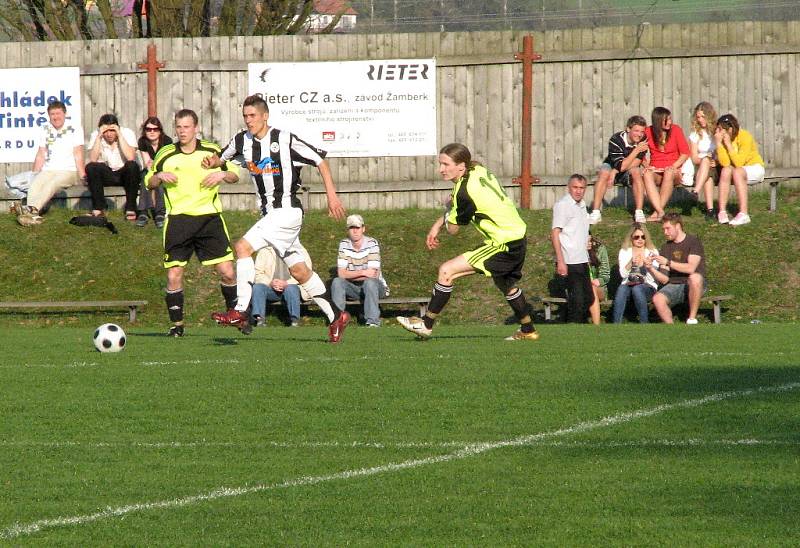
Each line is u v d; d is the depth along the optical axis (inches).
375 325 1984.5
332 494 664.4
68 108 2564.0
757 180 2316.7
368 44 2529.5
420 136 2518.5
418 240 2332.7
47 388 1042.7
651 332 1520.7
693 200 2420.0
